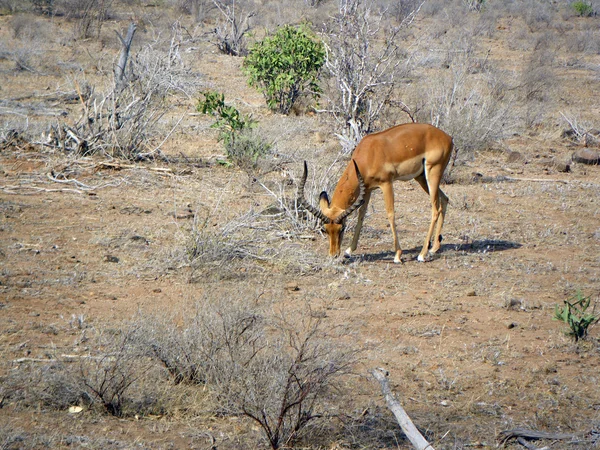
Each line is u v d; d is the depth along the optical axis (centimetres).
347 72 2125
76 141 1784
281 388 717
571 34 4712
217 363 784
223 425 735
